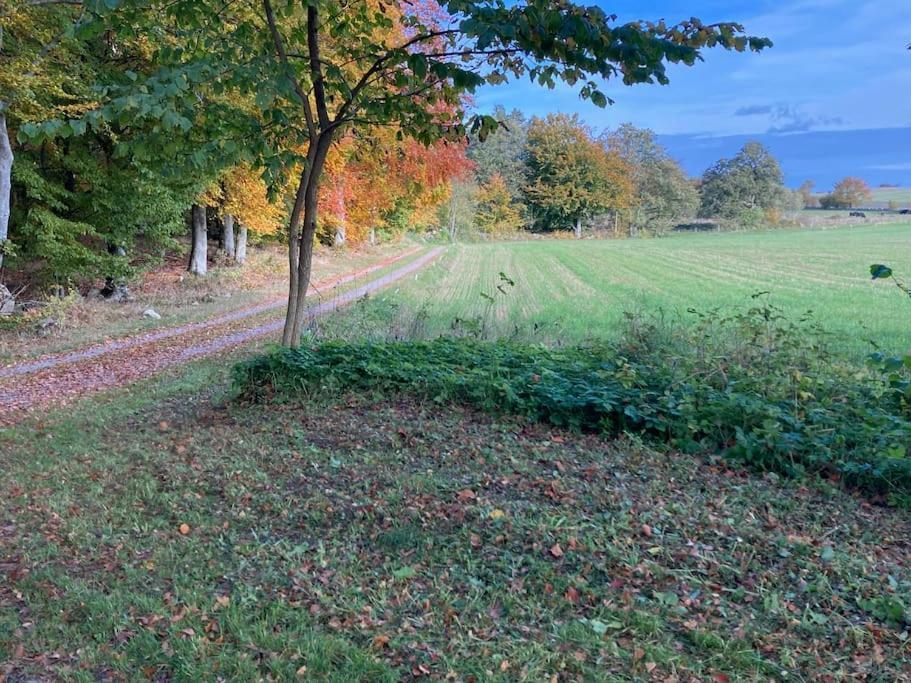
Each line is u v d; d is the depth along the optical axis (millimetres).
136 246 22922
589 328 14750
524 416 6828
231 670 3049
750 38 5883
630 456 5863
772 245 52312
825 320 16266
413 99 8820
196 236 25484
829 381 6957
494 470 5461
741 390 6750
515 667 3072
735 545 4203
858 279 27719
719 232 85312
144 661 3141
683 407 6270
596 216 89438
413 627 3398
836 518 4762
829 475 5520
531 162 87188
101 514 4852
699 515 4613
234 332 15508
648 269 35031
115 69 15625
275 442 6293
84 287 20750
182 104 6742
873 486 5324
